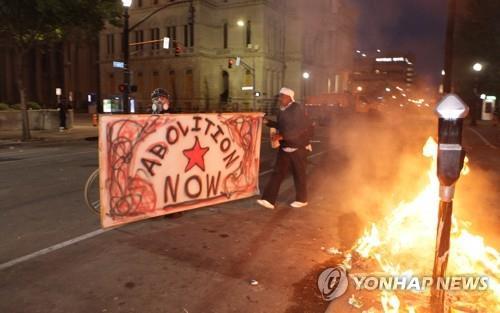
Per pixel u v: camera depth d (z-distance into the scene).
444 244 2.99
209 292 3.93
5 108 25.09
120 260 4.64
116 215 5.42
